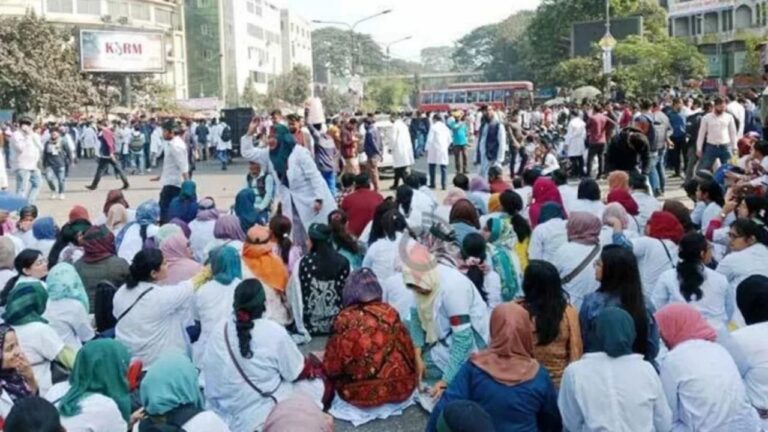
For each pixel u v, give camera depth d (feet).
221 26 320.91
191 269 24.97
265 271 25.98
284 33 437.99
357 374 20.76
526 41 328.70
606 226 26.68
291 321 26.68
